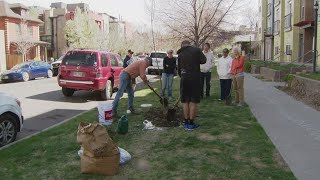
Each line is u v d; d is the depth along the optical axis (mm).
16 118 7562
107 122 8203
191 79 7781
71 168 5543
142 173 5324
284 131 7848
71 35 52812
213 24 23969
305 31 26219
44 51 46906
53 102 13500
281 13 33281
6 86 20609
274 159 5934
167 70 12750
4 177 5238
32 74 25547
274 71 20562
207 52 12773
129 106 9875
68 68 14125
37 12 57688
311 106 11266
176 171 5402
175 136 7379
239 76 11180
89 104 13109
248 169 5457
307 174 5227
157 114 9391
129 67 9453
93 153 5152
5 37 38406
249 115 9594
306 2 24859
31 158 6078
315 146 6652
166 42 27016
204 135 7473
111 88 14602
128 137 7305
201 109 10555
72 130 8016
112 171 5242
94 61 13891
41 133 7762
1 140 7188
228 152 6301
